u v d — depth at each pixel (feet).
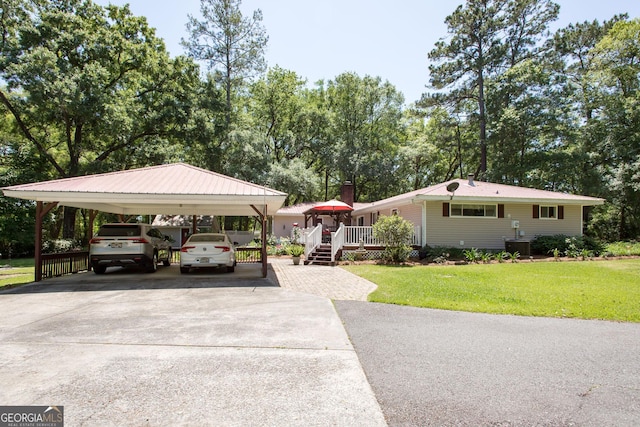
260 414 9.47
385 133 127.44
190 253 37.58
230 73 103.60
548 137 86.48
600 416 9.47
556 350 14.58
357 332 17.03
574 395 10.68
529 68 86.43
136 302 24.08
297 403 10.09
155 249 41.57
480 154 104.73
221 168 95.04
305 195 108.06
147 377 11.81
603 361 13.39
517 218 57.26
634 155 77.51
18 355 13.84
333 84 128.47
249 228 142.51
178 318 19.63
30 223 76.84
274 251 65.21
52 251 63.93
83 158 86.53
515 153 90.53
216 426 8.87
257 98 119.75
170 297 25.85
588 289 27.91
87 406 9.87
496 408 9.88
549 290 27.55
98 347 14.76
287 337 16.19
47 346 14.89
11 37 67.62
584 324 18.63
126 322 18.78
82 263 42.68
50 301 24.43
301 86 132.77
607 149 82.64
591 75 87.56
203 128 85.56
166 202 34.50
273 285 31.24
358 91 122.72
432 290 27.71
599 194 80.79
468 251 51.19
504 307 22.09
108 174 37.93
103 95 68.28
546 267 41.86
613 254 51.90
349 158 114.73
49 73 62.80
